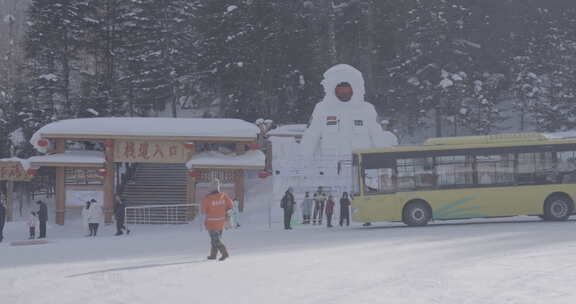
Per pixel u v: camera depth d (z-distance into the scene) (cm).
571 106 4722
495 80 5306
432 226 2084
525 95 4919
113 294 775
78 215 3262
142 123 3173
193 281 874
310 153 3509
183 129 3091
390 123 5116
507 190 2083
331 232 1958
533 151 2095
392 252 1223
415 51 4928
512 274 867
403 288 768
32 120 4150
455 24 5222
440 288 760
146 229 2886
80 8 4653
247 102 4838
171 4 5019
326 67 4778
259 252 1314
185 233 2300
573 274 861
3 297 772
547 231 1633
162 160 3097
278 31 4622
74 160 3036
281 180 3178
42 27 4319
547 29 5438
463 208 2092
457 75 4703
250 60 4612
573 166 2083
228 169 3094
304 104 4981
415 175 2123
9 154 4209
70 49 4700
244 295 746
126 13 5119
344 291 758
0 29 8262
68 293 793
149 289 809
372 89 5125
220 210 1156
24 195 3994
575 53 4875
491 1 5547
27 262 1252
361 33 5022
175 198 3375
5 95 4847
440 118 4938
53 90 4341
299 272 948
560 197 2081
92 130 3070
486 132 4766
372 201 2134
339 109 3538
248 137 3086
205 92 5288
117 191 3550
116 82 4941
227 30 4656
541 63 5344
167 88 4956
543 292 721
